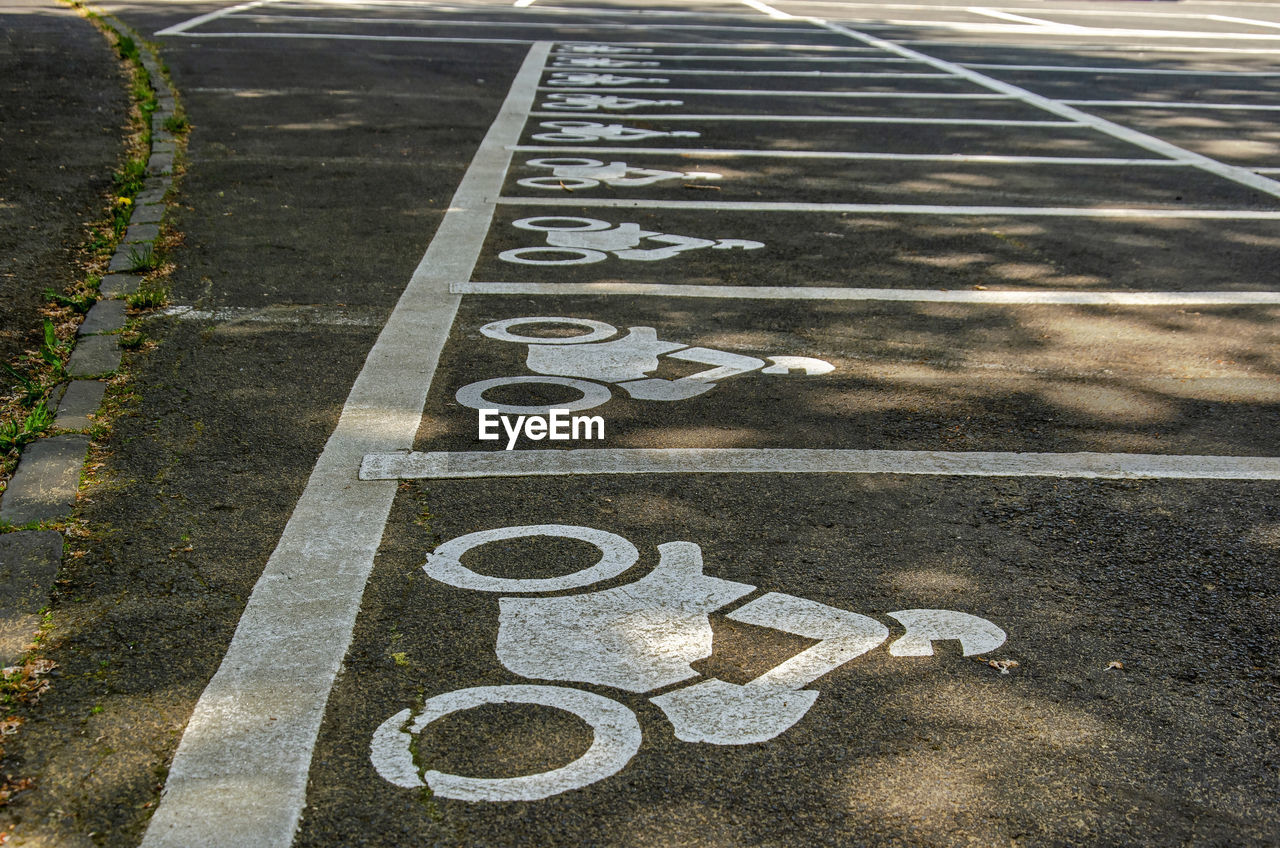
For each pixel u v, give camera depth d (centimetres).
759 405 431
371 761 236
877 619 293
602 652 274
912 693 263
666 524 338
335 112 980
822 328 523
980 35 1775
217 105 977
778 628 287
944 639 285
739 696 260
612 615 289
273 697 254
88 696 253
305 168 784
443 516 338
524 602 294
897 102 1148
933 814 227
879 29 1817
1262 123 1089
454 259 605
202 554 312
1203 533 344
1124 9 2341
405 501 346
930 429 416
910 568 318
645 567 313
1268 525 350
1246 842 224
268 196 707
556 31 1647
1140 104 1181
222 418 401
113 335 473
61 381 424
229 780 229
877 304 559
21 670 260
